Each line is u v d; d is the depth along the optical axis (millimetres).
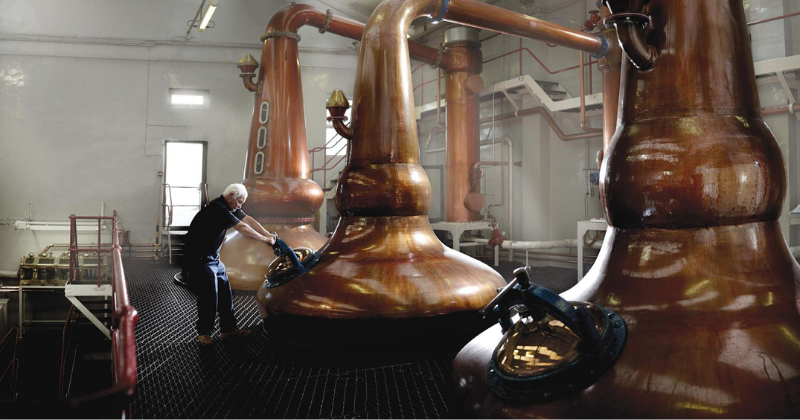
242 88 12906
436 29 12367
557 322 1972
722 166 2033
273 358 3664
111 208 12156
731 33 2219
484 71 11391
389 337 3457
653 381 1726
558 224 9766
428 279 3633
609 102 7254
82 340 9352
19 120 11758
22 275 10023
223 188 12789
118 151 12227
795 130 6574
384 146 4039
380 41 4168
